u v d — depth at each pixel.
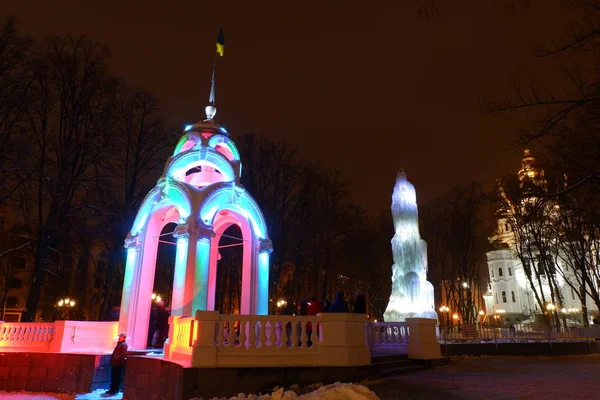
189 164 14.12
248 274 14.15
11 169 19.20
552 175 11.52
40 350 13.49
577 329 24.80
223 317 9.09
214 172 14.99
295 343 9.43
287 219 29.34
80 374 12.12
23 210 21.27
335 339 9.47
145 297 13.98
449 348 18.36
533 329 24.36
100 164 22.11
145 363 10.47
